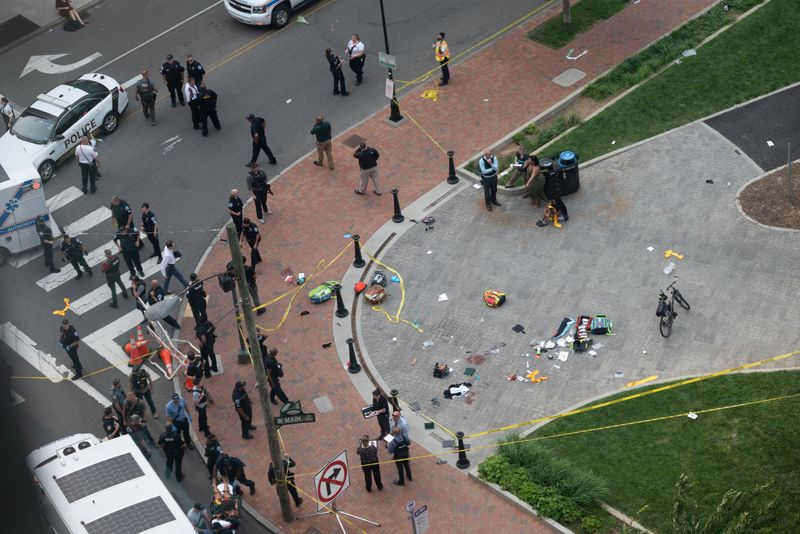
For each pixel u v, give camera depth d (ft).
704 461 148.05
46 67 252.83
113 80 232.32
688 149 207.41
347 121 226.58
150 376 177.17
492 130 219.41
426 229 197.88
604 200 197.98
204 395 161.38
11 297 195.21
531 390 164.25
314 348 177.68
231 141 225.35
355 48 229.04
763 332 167.73
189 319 187.32
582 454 152.15
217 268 196.65
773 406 154.30
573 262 186.19
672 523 138.21
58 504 132.26
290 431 163.63
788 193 192.03
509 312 178.50
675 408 156.87
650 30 240.94
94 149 212.64
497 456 152.15
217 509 142.51
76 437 150.82
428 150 216.54
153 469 145.89
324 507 150.00
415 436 159.74
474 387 166.30
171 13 266.57
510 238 193.36
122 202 193.47
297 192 210.18
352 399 167.84
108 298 193.47
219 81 241.35
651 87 224.33
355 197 207.41
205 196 213.05
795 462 145.89
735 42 232.94
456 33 247.91
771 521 138.31
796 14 237.66
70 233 207.51
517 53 239.71
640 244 187.83
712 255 183.52
